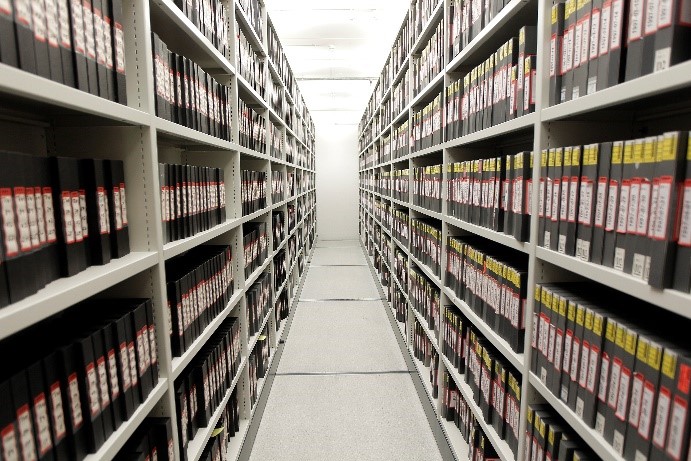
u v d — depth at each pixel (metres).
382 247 4.49
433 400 2.12
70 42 0.75
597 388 0.82
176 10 1.14
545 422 1.01
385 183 4.20
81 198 0.81
